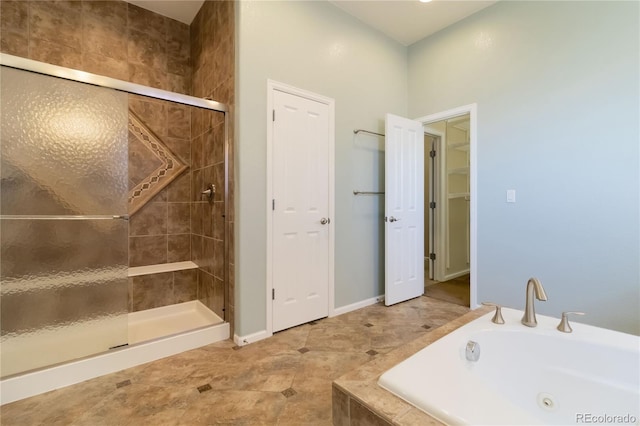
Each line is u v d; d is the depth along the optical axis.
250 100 2.30
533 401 1.41
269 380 1.79
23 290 1.79
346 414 1.08
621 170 2.17
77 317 1.92
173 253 3.17
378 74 3.27
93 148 1.99
